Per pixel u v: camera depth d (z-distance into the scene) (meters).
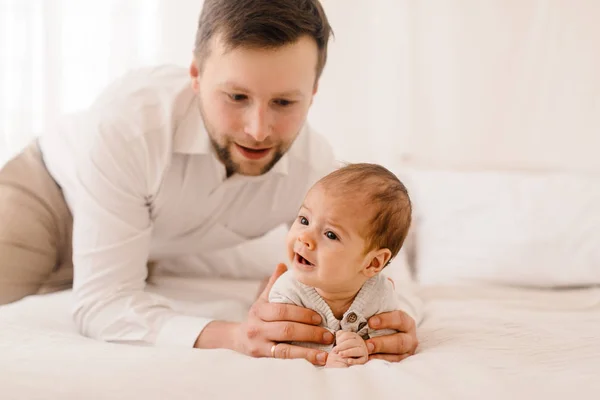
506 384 0.75
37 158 1.49
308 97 1.04
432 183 1.92
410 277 1.69
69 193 1.41
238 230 1.44
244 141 1.05
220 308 1.30
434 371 0.81
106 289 1.12
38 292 1.46
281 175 1.31
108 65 2.13
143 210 1.21
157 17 2.10
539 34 2.03
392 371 0.80
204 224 1.38
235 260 1.70
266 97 0.98
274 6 0.94
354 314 0.93
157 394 0.70
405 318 0.97
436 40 2.08
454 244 1.76
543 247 1.65
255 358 0.85
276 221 1.44
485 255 1.68
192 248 1.50
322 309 0.94
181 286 1.55
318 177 1.35
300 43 0.97
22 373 0.75
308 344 0.94
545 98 2.06
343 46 2.08
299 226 0.93
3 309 1.21
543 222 1.70
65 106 2.17
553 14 2.02
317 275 0.91
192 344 1.02
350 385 0.74
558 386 0.75
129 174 1.16
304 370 0.79
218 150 1.13
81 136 1.28
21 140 2.15
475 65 2.08
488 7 2.04
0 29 2.12
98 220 1.14
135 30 2.12
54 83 2.13
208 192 1.28
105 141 1.15
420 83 2.11
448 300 1.42
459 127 2.11
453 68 2.08
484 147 2.11
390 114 2.11
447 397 0.70
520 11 2.03
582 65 2.03
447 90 2.10
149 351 0.86
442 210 1.84
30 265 1.41
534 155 2.09
